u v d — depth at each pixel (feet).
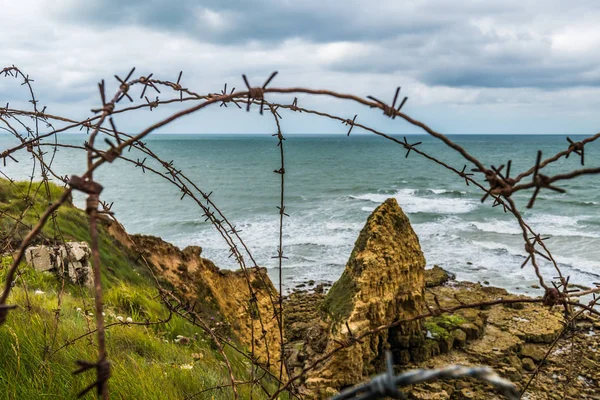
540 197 203.00
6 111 10.82
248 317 41.14
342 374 47.78
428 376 3.06
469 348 61.36
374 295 50.85
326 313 51.67
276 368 35.63
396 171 349.20
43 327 16.31
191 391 17.13
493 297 82.48
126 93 6.03
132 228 163.02
